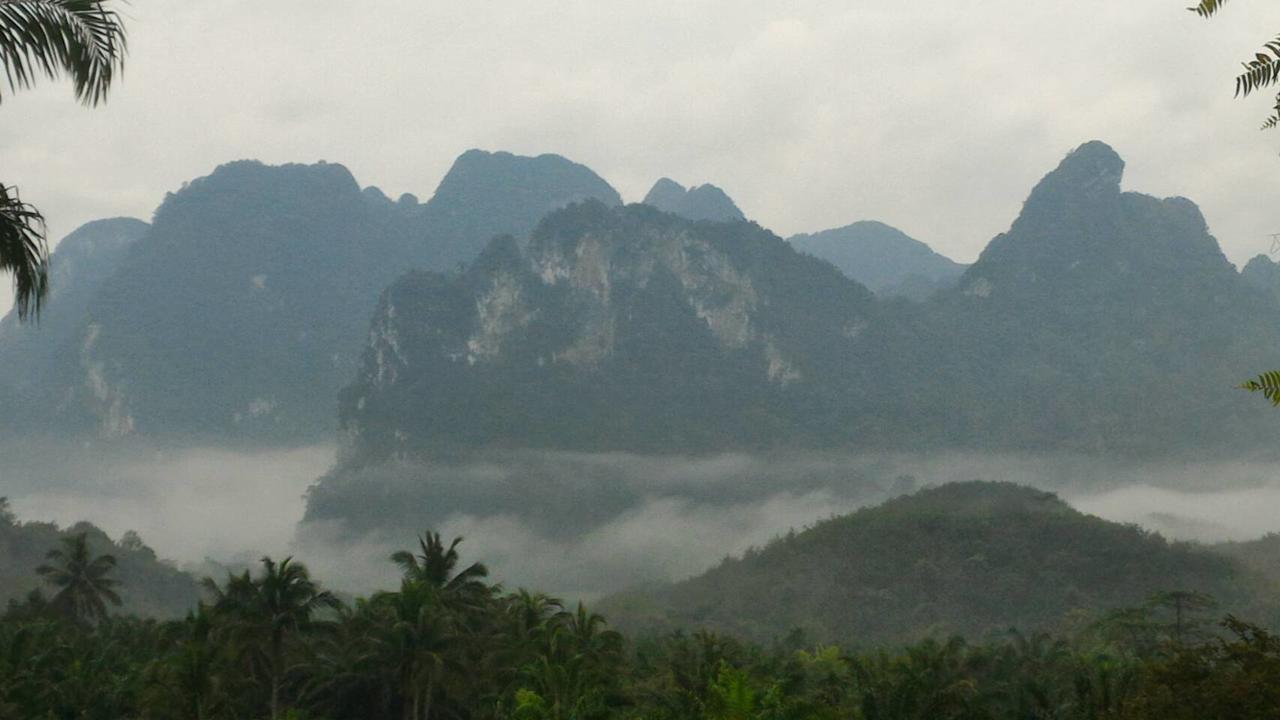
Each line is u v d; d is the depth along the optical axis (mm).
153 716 73125
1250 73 9180
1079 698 69500
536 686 73375
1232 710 30734
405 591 85000
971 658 109125
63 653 97625
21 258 13328
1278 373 9414
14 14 12773
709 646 113000
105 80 13336
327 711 84625
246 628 78125
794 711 49531
